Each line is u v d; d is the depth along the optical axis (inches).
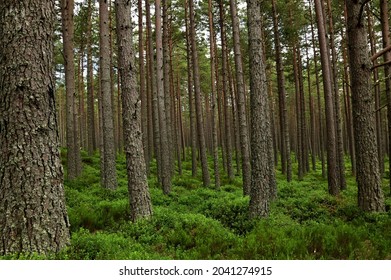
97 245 234.1
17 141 205.8
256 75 372.2
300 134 1030.4
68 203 428.8
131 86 356.8
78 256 210.4
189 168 1135.6
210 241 272.7
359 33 385.1
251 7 378.0
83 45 1077.8
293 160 1523.1
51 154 215.8
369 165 377.1
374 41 849.5
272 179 508.4
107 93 584.7
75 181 626.8
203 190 650.2
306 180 924.0
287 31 833.5
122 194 534.3
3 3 215.5
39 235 203.6
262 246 257.0
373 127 381.7
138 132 356.2
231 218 377.4
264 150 366.3
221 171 1072.2
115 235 275.1
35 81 212.5
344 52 949.8
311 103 1229.7
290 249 251.6
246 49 1019.9
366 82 382.9
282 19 858.1
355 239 272.2
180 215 358.9
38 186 207.3
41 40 218.5
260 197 360.8
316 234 282.5
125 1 364.5
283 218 364.8
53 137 219.0
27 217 202.4
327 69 594.9
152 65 763.4
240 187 787.4
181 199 535.2
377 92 946.7
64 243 215.3
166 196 560.7
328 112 581.0
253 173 367.2
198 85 749.3
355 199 482.6
